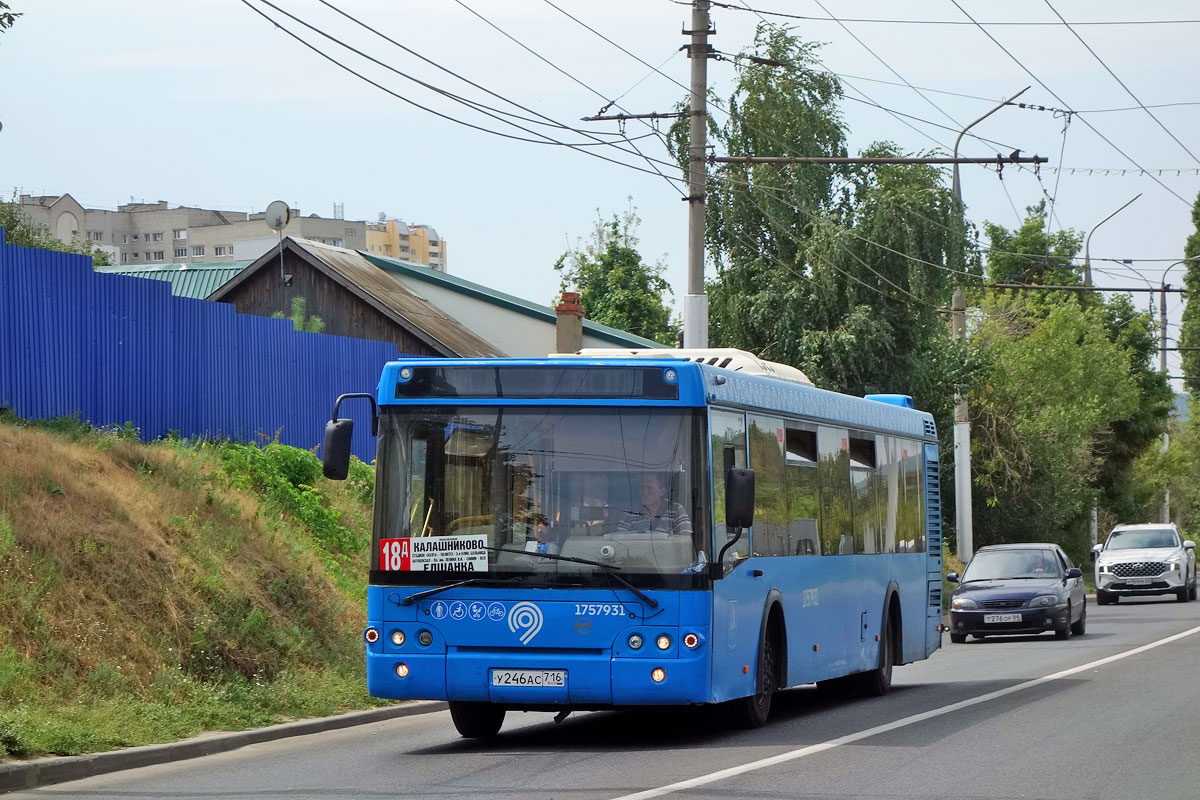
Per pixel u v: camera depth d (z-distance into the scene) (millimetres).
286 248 48031
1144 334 88125
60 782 14422
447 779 14344
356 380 33000
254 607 21484
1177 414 96750
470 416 16781
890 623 24797
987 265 104938
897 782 13734
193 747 16531
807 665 20219
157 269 53250
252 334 29750
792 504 19859
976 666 29203
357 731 19344
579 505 16469
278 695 19828
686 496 16375
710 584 16375
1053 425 61375
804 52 49781
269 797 13242
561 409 16672
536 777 14359
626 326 84000
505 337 53469
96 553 19516
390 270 53000
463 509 16609
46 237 59031
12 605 17641
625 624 16156
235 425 29219
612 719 20438
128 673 18281
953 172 48375
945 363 51500
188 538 21891
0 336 23594
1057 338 63062
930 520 27672
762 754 15930
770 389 19266
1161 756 15531
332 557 27109
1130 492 88562
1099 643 34281
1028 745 16438
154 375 27047
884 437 24812
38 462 20469
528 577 16344
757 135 49469
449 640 16438
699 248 34156
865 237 47531
